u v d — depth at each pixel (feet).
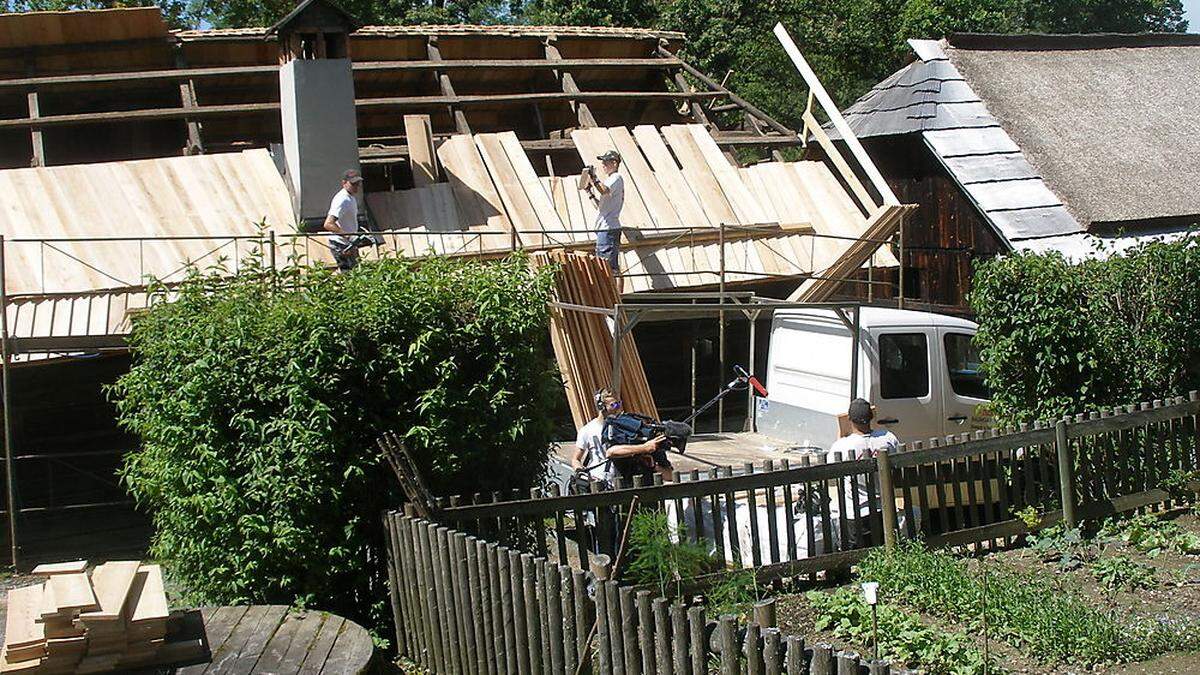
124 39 57.06
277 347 24.21
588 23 97.19
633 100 65.31
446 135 56.08
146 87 58.13
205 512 24.00
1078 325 33.91
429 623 23.11
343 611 25.09
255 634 21.89
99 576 21.47
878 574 26.68
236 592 24.56
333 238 41.60
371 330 24.88
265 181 47.80
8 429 35.24
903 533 28.89
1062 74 71.61
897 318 38.37
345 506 24.73
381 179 55.52
